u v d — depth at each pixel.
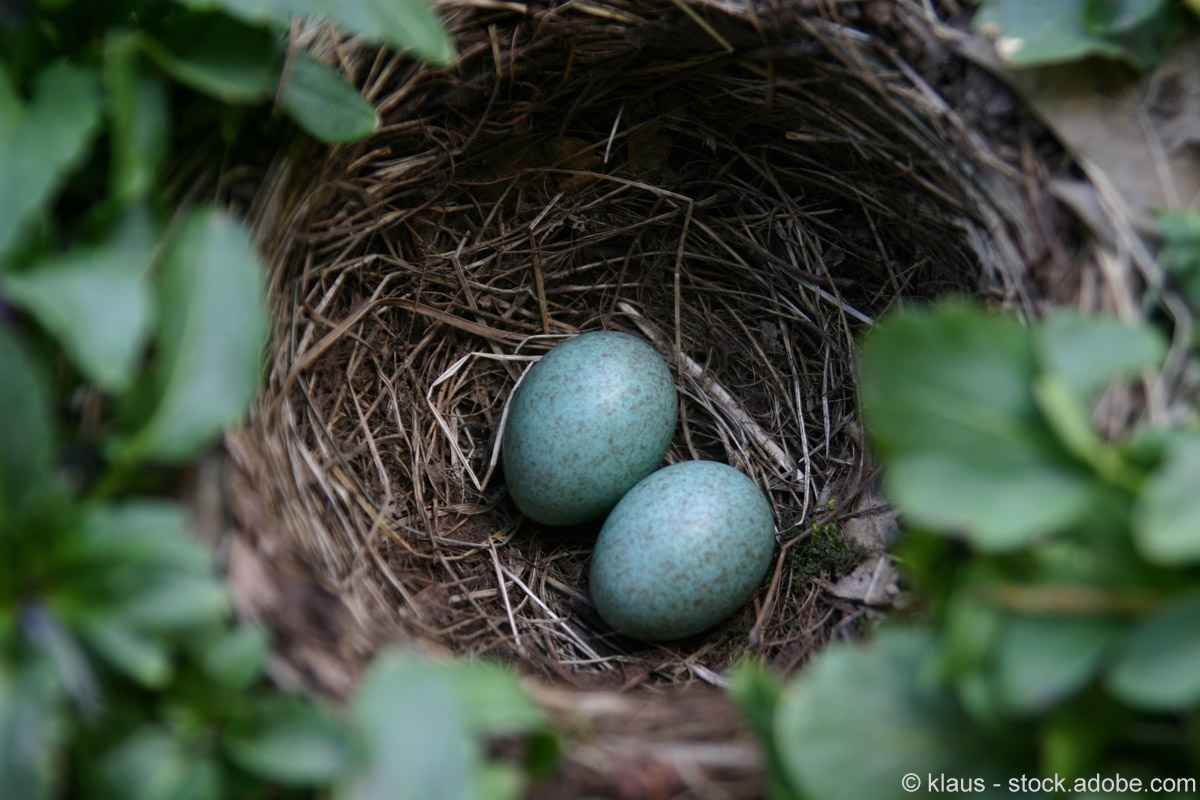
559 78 0.24
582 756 0.21
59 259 0.20
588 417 0.25
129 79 0.20
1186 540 0.18
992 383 0.20
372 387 0.25
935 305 0.25
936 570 0.20
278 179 0.22
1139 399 0.21
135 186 0.20
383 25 0.21
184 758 0.19
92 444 0.20
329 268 0.24
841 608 0.24
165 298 0.20
